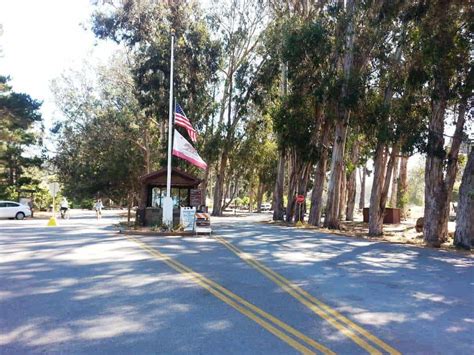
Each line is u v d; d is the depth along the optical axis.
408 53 23.56
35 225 28.56
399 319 7.20
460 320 7.30
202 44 41.59
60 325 6.51
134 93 43.34
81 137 58.31
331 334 6.27
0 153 43.97
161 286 9.11
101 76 52.22
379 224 28.08
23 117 39.47
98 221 34.91
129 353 5.44
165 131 45.12
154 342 5.83
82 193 61.41
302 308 7.63
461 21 19.45
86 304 7.66
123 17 40.19
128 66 48.09
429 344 6.00
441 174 22.92
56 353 5.43
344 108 27.88
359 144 44.66
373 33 26.70
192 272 10.71
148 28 41.00
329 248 17.14
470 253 18.45
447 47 19.44
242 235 21.56
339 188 31.09
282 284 9.57
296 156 36.56
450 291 9.70
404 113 23.95
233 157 52.59
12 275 10.14
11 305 7.57
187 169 46.53
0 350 5.51
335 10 27.91
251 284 9.50
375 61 28.23
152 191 25.70
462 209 20.72
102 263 11.86
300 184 37.06
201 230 21.06
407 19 21.55
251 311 7.36
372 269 12.33
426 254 16.95
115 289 8.80
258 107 47.06
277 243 18.14
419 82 22.36
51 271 10.66
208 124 47.19
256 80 43.22
